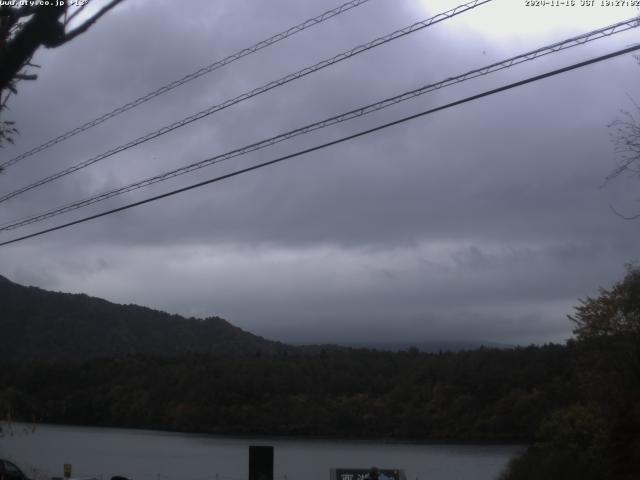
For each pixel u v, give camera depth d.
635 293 31.22
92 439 86.25
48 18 6.32
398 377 96.75
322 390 99.31
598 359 33.69
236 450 76.00
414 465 60.78
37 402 89.81
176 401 101.75
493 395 83.00
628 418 28.31
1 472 35.78
